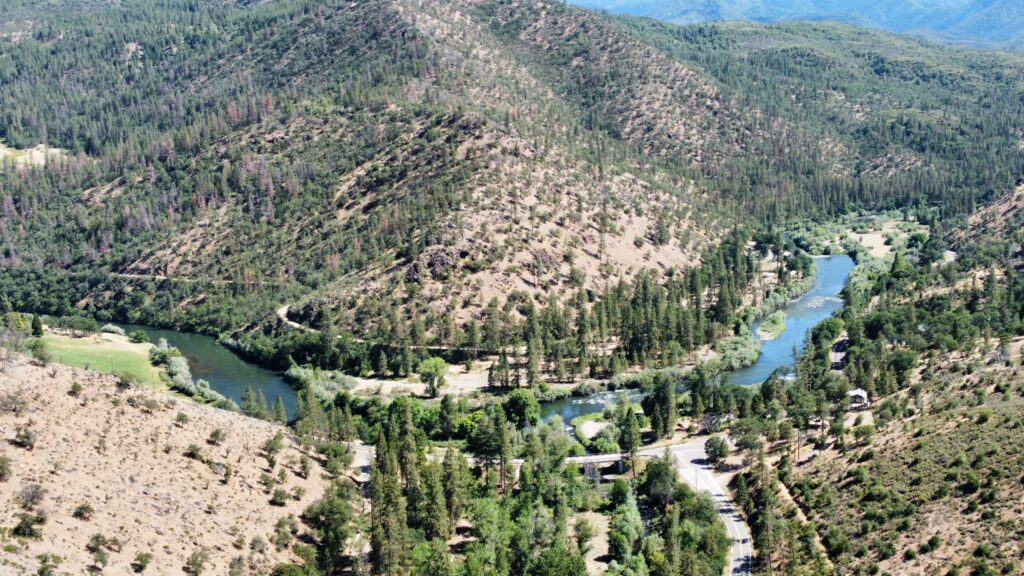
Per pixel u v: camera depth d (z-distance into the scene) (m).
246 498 136.50
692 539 141.38
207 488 134.25
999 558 118.81
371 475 147.75
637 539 147.88
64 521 110.50
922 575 123.00
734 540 149.88
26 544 102.56
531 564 134.62
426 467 156.12
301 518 138.25
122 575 105.94
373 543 128.75
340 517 137.00
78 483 120.19
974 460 145.38
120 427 140.00
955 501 137.00
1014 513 127.00
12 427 126.25
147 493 125.62
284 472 148.00
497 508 151.88
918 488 144.75
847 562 133.62
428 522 144.12
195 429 151.00
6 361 144.75
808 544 139.88
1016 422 152.62
